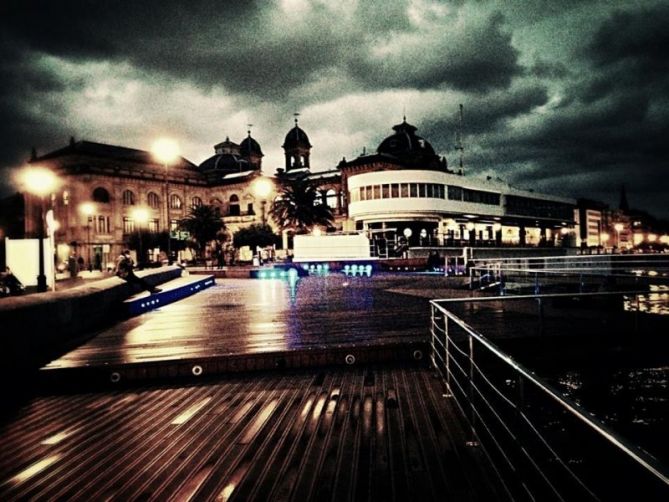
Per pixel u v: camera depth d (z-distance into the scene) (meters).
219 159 86.38
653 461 1.47
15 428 4.89
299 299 14.85
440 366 7.04
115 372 6.60
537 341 8.91
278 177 78.00
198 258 63.59
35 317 6.95
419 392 5.78
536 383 2.65
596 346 9.20
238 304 13.80
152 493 3.46
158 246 62.12
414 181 45.06
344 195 61.97
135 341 8.26
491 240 55.09
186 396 5.88
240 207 77.12
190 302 14.72
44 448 4.34
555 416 8.34
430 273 29.75
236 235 61.50
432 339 7.04
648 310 13.31
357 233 37.03
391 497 3.34
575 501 5.06
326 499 3.32
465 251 25.78
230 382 6.43
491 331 9.41
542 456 6.75
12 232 76.44
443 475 3.66
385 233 46.03
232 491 3.46
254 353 6.97
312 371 6.92
